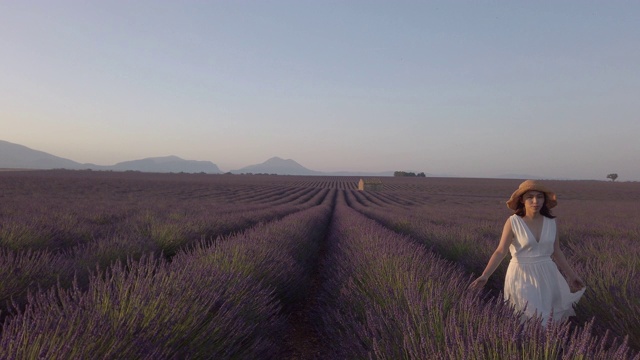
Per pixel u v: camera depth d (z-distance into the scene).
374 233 8.56
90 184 64.88
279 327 3.87
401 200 52.59
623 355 1.90
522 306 3.22
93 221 13.37
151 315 2.50
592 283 4.04
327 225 18.31
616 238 10.08
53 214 12.04
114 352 2.08
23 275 4.38
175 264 4.19
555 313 3.27
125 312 2.53
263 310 3.59
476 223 14.66
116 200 30.38
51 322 2.18
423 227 11.84
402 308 3.13
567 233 11.06
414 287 3.50
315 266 8.80
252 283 4.13
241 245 5.79
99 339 2.14
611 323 3.41
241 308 3.31
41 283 4.49
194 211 18.16
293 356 3.73
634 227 13.34
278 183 110.62
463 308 2.79
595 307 3.78
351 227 11.13
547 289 3.25
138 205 22.66
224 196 49.34
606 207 34.25
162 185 73.00
